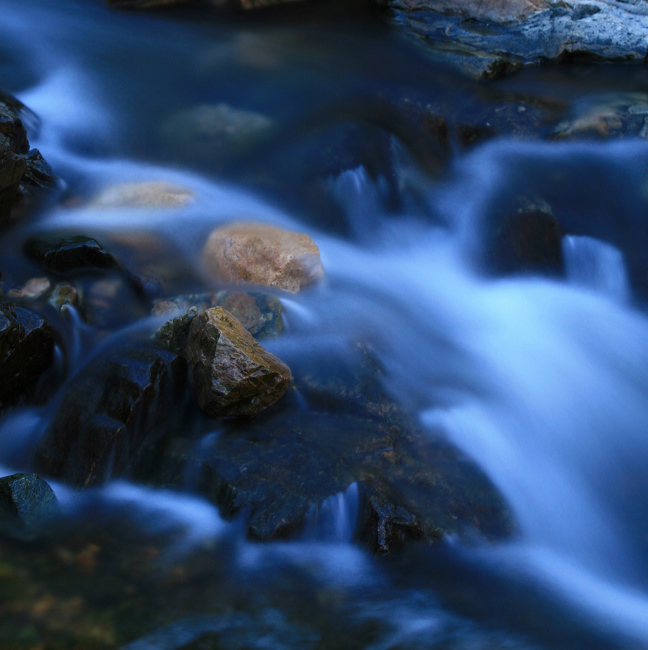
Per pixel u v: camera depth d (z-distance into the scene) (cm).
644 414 261
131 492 234
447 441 244
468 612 220
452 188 307
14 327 239
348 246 296
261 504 228
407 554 227
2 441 240
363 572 224
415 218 304
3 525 224
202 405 242
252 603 218
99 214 282
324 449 238
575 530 238
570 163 308
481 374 262
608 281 296
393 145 310
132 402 236
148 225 280
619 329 284
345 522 229
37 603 214
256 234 273
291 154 308
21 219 275
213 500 231
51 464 235
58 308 251
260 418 243
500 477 241
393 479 235
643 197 301
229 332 243
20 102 307
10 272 258
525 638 217
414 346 265
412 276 290
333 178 303
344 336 260
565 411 259
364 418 245
